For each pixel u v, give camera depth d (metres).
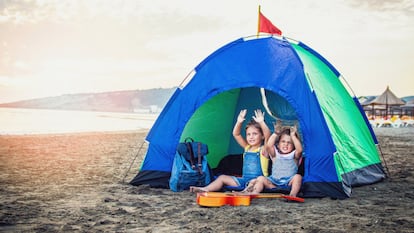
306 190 3.77
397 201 3.69
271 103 4.76
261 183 3.83
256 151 4.14
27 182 4.54
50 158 6.73
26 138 10.32
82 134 11.92
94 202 3.55
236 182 4.00
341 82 4.79
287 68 4.03
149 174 4.27
